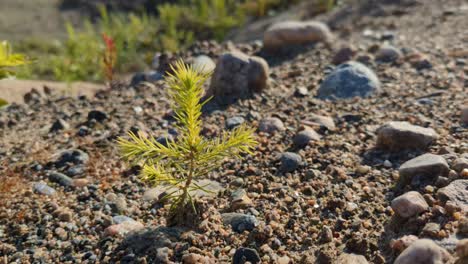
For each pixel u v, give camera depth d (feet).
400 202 1.19
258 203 1.34
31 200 1.47
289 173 1.49
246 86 2.11
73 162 1.69
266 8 5.03
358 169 1.48
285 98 2.09
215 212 1.28
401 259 1.00
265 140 1.68
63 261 1.19
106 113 2.05
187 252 1.14
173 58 2.65
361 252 1.12
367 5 3.95
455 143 1.55
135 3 6.69
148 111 2.08
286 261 1.11
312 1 4.78
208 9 5.24
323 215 1.28
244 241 1.19
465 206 1.17
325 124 1.78
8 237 1.30
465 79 2.10
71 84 2.87
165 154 1.15
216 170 1.54
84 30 6.15
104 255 1.19
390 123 1.61
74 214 1.39
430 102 1.89
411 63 2.35
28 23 6.29
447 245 1.06
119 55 4.15
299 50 2.76
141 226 1.30
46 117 2.17
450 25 3.02
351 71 2.14
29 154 1.79
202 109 2.02
